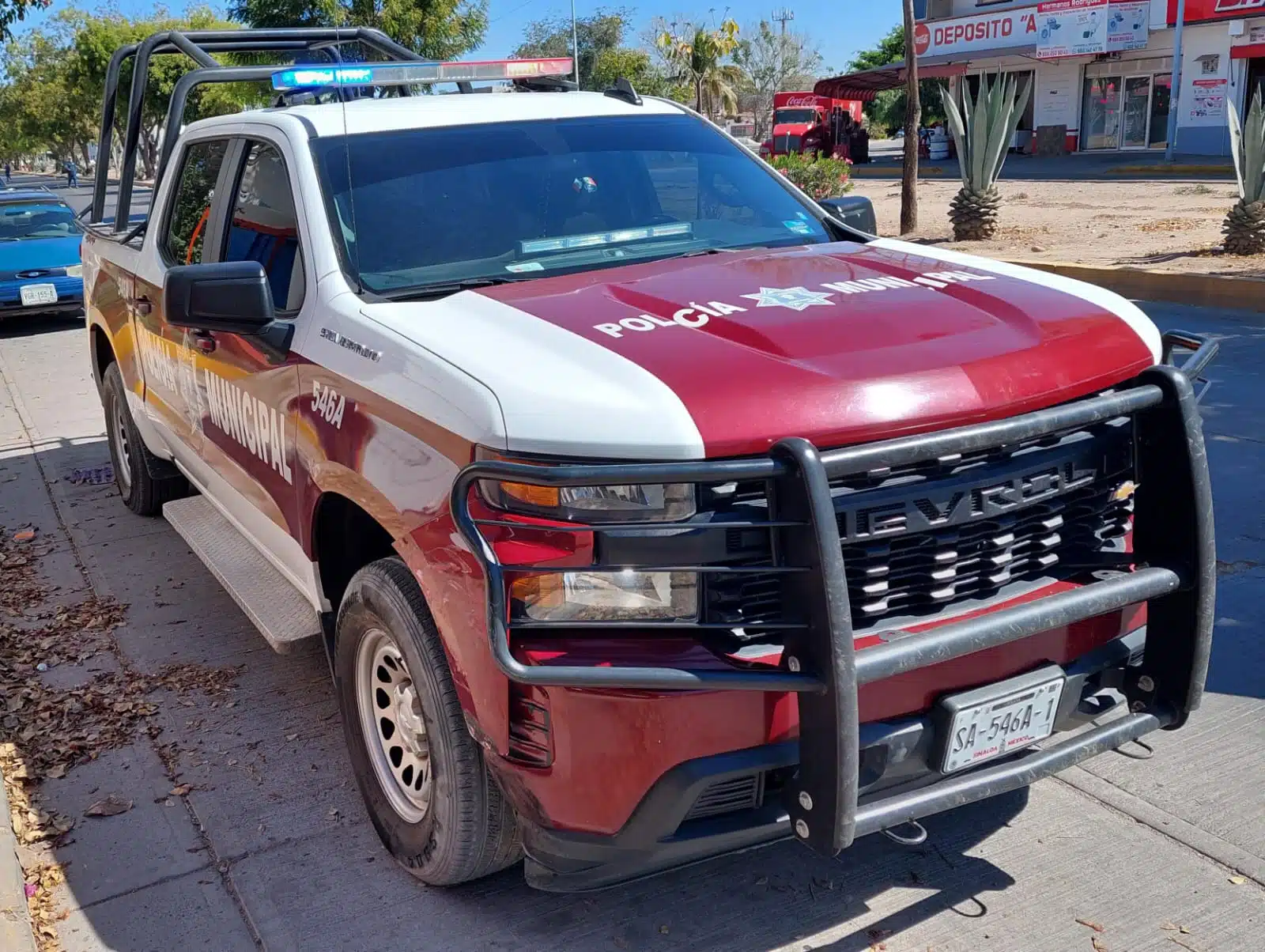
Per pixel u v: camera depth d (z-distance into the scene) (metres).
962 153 16.44
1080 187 24.25
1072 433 2.77
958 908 3.02
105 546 6.18
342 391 3.13
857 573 2.49
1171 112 31.25
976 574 2.64
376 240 3.49
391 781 3.27
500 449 2.49
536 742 2.53
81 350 12.70
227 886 3.28
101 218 7.02
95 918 3.18
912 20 17.59
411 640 2.87
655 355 2.61
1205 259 12.85
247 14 21.08
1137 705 2.89
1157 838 3.26
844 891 3.11
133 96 6.00
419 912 3.12
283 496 3.67
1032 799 3.49
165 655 4.82
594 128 4.10
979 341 2.72
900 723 2.51
